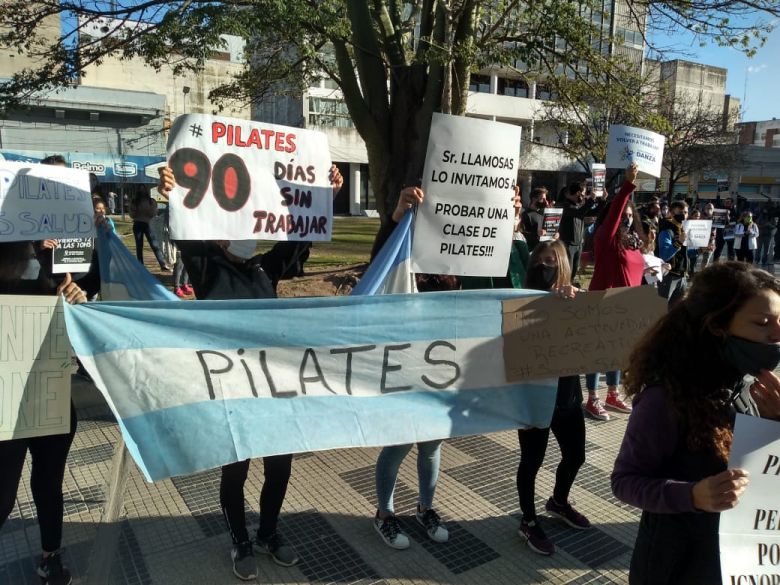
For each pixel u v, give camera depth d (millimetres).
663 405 1608
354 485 3764
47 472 2633
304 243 3146
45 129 30141
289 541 3145
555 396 3018
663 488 1529
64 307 2238
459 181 3105
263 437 2527
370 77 8750
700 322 1613
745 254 15555
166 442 2389
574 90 9242
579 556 3080
